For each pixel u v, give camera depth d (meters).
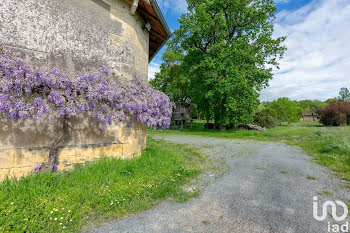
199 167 5.86
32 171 4.05
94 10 5.22
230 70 17.06
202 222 2.79
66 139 4.54
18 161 3.93
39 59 4.27
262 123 25.36
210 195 3.77
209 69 18.58
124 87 5.00
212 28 19.06
